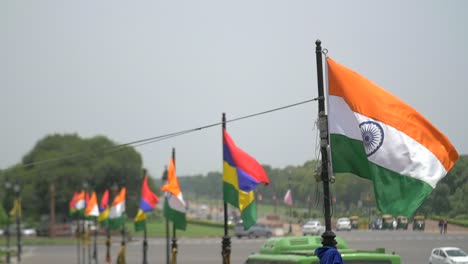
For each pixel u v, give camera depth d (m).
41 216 130.75
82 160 132.62
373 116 14.54
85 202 70.94
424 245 40.53
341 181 41.62
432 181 14.30
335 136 14.88
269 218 111.38
